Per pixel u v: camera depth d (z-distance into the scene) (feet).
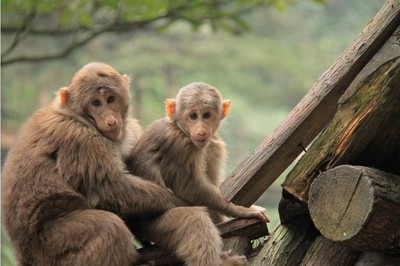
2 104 141.59
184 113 39.60
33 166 37.99
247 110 149.18
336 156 33.99
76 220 36.81
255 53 150.51
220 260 36.27
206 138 38.99
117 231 36.29
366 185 32.07
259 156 37.68
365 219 31.96
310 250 36.91
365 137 33.45
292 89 151.53
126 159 40.60
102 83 39.01
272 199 107.96
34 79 147.54
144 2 69.10
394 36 33.86
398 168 34.88
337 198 33.06
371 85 33.19
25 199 37.63
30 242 37.42
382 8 35.09
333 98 35.63
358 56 34.78
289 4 76.48
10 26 72.38
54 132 38.40
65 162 37.81
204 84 40.93
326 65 149.07
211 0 71.41
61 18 70.18
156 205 37.93
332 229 33.19
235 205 38.65
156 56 148.15
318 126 36.45
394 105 32.73
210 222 36.76
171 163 39.34
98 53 150.30
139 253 37.81
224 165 41.83
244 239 40.04
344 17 149.59
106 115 38.73
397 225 32.32
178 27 149.69
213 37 151.12
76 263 36.24
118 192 37.83
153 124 40.78
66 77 148.66
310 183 34.94
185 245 36.50
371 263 35.55
